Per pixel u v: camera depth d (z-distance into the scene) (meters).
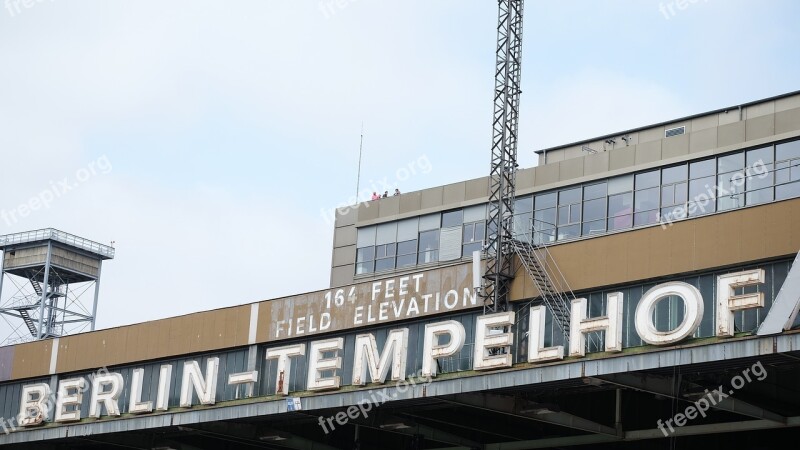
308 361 64.81
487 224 61.06
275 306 67.06
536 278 56.31
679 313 50.59
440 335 57.06
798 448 54.81
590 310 54.44
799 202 48.84
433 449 64.94
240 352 68.38
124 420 68.88
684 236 51.84
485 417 60.56
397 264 79.06
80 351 75.81
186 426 66.25
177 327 71.19
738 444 56.44
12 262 108.69
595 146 75.12
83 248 109.38
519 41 66.12
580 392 53.00
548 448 61.44
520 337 56.44
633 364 47.34
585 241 55.25
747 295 45.66
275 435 65.88
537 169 74.81
